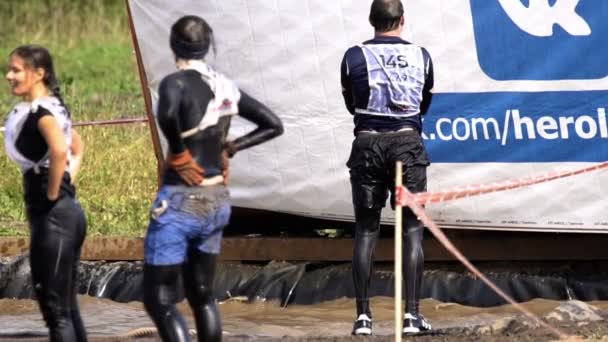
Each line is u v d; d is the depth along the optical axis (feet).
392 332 88.69
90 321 97.71
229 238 107.96
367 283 82.12
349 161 82.33
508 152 97.35
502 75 96.63
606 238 100.63
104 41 246.68
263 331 92.43
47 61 64.59
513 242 102.12
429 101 82.79
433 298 101.40
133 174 135.13
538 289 100.37
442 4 96.68
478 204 98.53
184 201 62.03
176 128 61.11
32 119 63.41
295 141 100.73
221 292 105.91
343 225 110.22
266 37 99.81
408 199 70.23
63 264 64.90
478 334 82.28
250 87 100.89
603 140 95.55
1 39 247.09
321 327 94.63
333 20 98.48
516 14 95.96
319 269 106.01
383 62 80.33
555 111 96.12
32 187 64.49
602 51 94.68
